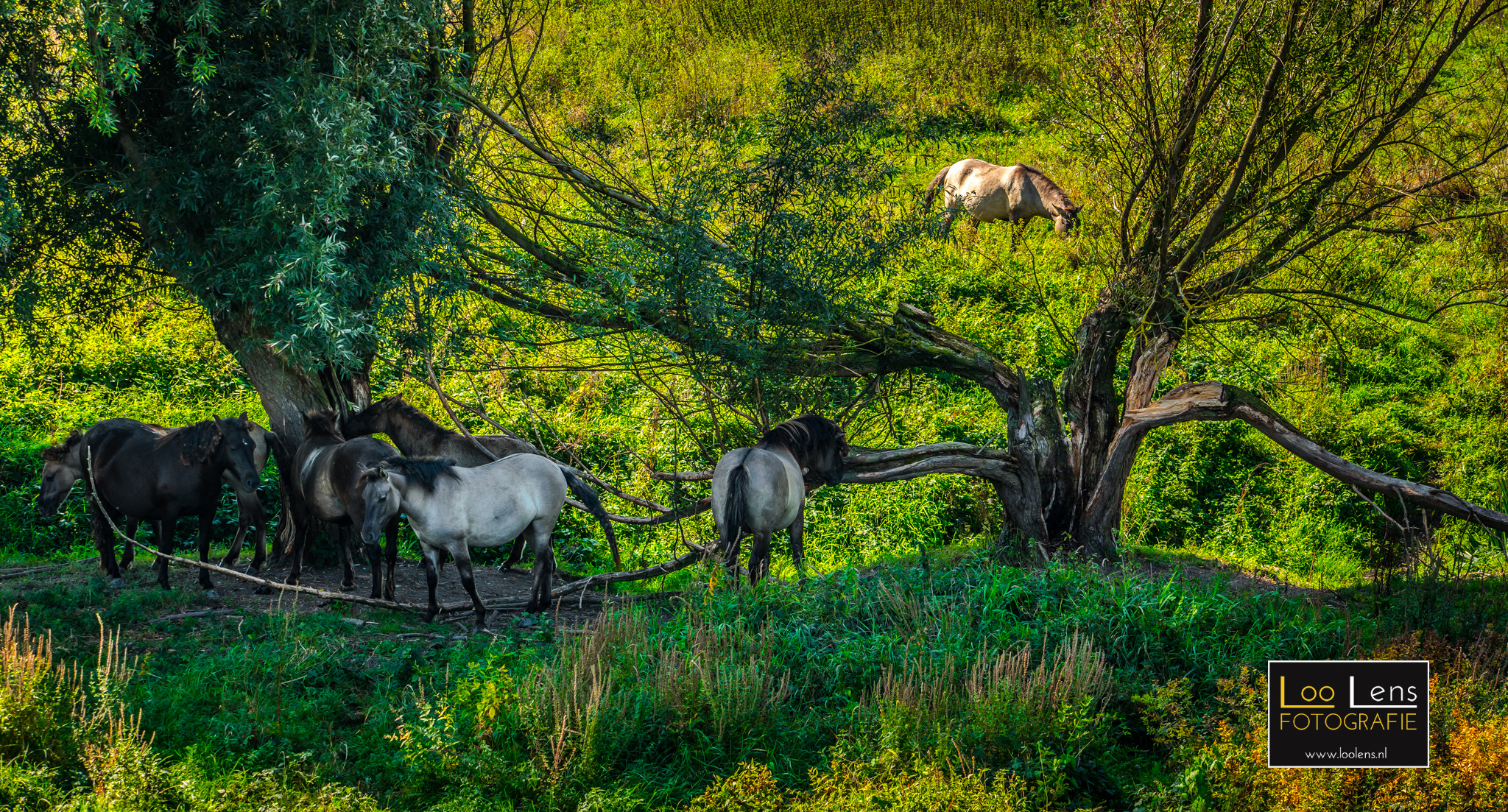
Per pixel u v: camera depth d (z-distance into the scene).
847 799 13.28
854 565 27.25
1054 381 35.56
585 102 48.06
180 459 21.34
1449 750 13.41
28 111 21.45
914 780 13.74
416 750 14.45
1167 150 23.92
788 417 26.52
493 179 26.86
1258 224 23.94
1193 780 13.23
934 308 39.06
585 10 60.09
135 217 21.45
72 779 13.61
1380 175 25.05
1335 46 22.48
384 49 19.72
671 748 15.15
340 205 18.75
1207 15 23.09
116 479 21.58
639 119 46.38
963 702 15.46
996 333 38.31
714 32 63.50
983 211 44.06
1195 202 24.30
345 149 18.61
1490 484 32.28
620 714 15.17
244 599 21.69
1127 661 17.61
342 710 16.16
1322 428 34.62
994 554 26.11
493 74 28.00
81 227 22.59
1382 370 38.06
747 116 48.53
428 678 17.00
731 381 25.28
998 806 12.90
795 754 15.08
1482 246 40.03
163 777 13.28
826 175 24.08
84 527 28.62
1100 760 15.08
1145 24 23.48
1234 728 14.64
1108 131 24.72
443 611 21.47
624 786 14.23
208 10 18.06
